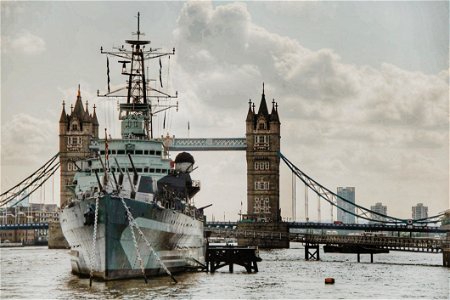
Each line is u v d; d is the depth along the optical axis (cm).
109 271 9312
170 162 11819
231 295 8975
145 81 12825
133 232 9212
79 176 11181
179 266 11069
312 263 15538
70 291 8931
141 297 8469
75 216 9656
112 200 9088
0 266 13962
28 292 9100
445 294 9350
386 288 10006
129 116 11712
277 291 9506
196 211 12619
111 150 11112
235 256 12075
